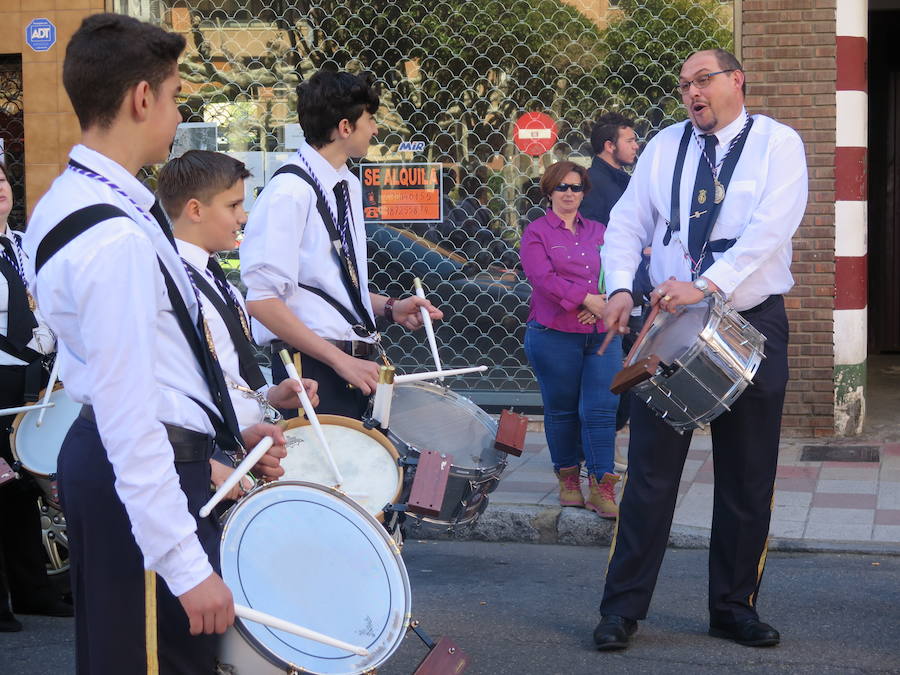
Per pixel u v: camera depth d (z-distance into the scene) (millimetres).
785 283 4168
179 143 8359
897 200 11242
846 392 7641
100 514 2439
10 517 4766
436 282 8172
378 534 2807
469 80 8031
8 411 4363
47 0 8117
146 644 2463
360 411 4098
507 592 5090
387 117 8141
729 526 4309
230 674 2473
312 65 8219
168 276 2482
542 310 5820
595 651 4297
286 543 2686
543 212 8055
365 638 2541
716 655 4219
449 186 8117
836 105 7516
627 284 4273
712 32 7680
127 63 2348
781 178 4020
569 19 7895
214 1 8258
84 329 2230
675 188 4211
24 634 4629
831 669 4062
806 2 7496
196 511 2545
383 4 8078
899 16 10984
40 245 2297
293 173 3979
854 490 6387
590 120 7941
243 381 3193
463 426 4145
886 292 11367
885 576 5141
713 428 4320
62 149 8164
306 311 4004
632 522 4324
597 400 5828
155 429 2252
